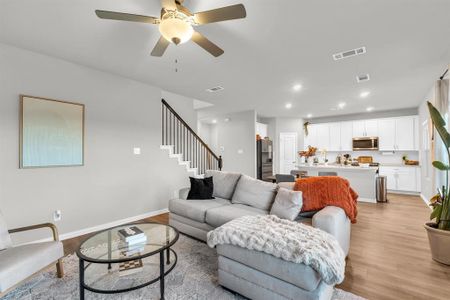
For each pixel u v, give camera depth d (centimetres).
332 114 739
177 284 200
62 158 308
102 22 222
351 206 251
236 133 701
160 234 219
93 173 341
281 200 258
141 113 407
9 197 267
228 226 203
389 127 660
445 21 217
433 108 249
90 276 208
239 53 288
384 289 193
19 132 273
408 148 630
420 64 323
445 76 368
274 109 659
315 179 273
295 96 505
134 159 396
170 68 340
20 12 205
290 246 162
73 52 288
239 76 373
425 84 413
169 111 542
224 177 356
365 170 527
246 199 307
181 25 176
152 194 423
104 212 354
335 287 196
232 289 187
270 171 782
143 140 410
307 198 261
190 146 594
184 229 310
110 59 308
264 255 167
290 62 317
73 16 212
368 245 283
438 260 238
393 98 521
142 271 216
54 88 303
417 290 191
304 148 805
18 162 273
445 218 242
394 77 377
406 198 564
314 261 148
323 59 306
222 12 168
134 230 211
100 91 351
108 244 195
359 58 303
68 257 254
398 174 630
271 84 416
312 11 203
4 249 190
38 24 225
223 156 732
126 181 383
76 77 324
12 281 160
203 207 294
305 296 150
